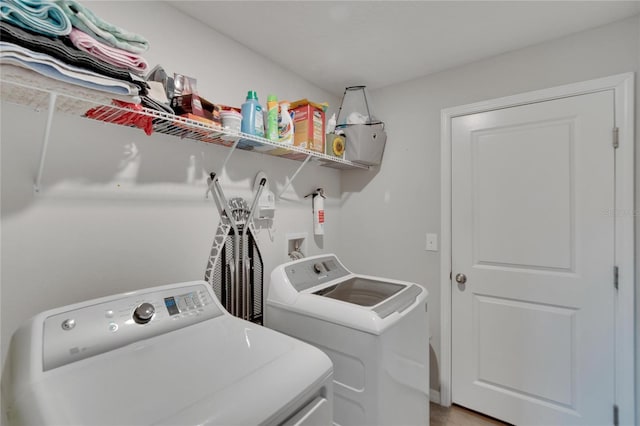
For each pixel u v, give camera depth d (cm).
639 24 144
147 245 127
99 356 80
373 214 232
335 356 122
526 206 175
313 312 129
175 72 136
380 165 229
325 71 200
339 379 120
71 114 104
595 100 155
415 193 213
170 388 68
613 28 150
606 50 152
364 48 173
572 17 146
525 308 175
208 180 150
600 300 155
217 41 155
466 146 193
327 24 150
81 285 109
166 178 134
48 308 102
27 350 73
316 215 210
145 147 127
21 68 71
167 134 133
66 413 58
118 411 60
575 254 161
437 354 203
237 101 164
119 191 119
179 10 139
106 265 115
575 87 159
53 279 103
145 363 78
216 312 112
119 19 118
